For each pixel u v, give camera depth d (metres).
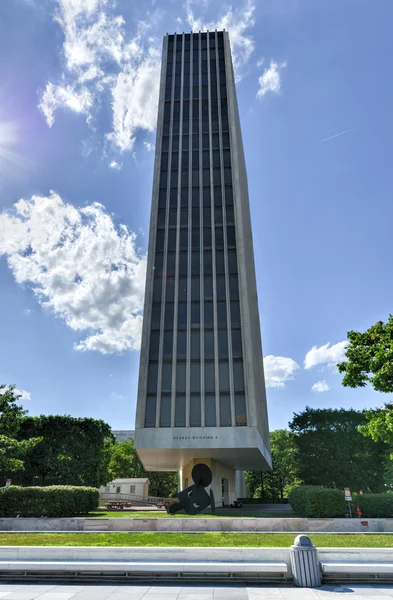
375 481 41.88
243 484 58.59
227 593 7.87
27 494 18.41
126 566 9.14
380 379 18.20
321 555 9.43
